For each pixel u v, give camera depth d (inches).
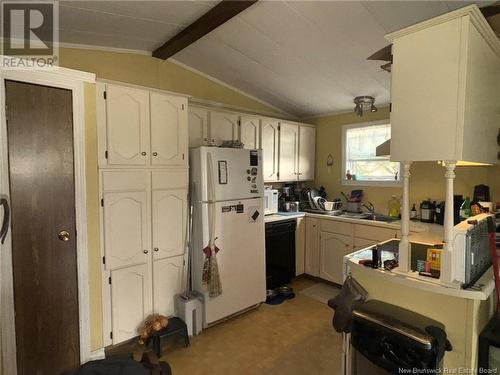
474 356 54.9
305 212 153.2
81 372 51.2
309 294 136.5
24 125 74.0
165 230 102.1
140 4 77.7
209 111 123.6
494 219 70.6
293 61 111.6
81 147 83.0
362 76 117.2
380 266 64.3
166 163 101.5
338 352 93.4
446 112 53.3
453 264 54.6
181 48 105.9
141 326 97.6
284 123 152.7
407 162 59.9
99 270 88.2
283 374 83.5
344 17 82.4
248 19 87.8
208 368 86.1
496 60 66.0
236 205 112.6
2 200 69.4
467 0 70.6
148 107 97.0
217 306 107.6
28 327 76.1
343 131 157.9
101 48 107.6
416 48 56.5
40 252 77.5
